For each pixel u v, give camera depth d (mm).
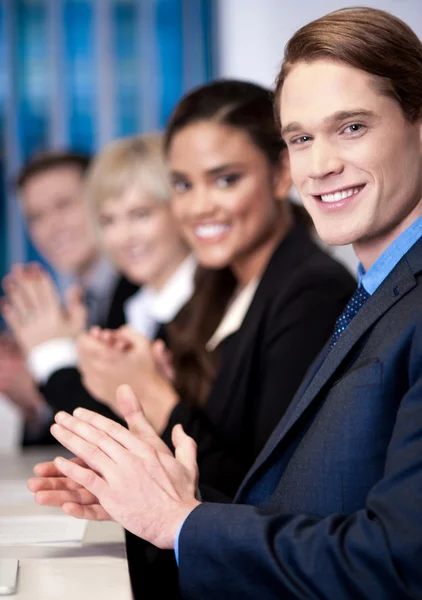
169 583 1456
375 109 966
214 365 1759
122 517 969
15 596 922
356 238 1000
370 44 960
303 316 1463
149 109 4023
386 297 971
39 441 2986
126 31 3992
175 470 1007
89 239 3449
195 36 3939
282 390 1432
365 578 811
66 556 1102
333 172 982
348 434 912
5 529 1271
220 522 924
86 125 3998
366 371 919
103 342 1655
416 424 832
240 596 903
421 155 1005
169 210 2639
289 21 3582
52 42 3941
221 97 1651
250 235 1675
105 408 1778
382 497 831
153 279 2684
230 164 1635
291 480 969
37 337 2330
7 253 3902
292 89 1007
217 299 1847
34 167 3459
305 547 858
